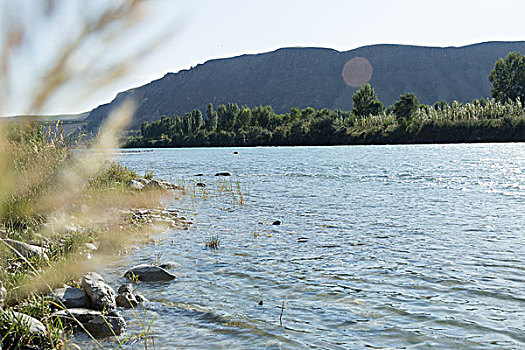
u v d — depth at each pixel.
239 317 6.20
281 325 5.91
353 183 23.94
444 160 39.50
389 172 29.70
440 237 10.86
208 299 6.96
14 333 5.04
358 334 5.62
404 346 5.26
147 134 146.38
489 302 6.59
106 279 7.97
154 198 16.88
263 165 40.97
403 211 14.82
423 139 86.62
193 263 9.05
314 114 125.50
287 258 9.29
